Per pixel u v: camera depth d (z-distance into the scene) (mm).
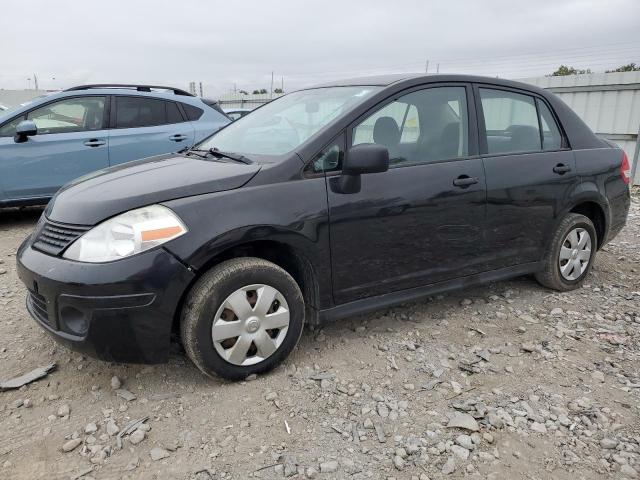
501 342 3330
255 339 2762
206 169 2922
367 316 3676
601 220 4371
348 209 2951
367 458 2248
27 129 5930
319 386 2783
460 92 3568
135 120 6750
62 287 2438
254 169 2814
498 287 4309
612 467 2215
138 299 2441
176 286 2506
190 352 2633
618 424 2494
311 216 2826
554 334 3453
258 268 2705
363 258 3068
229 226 2596
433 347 3242
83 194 2803
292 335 2895
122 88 6766
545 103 4043
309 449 2299
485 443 2350
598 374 2943
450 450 2303
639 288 4375
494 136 3684
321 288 2973
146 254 2441
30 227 6438
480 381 2863
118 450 2285
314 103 3494
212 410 2561
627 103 9156
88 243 2477
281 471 2166
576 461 2248
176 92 7293
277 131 3361
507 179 3609
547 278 4129
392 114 3229
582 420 2523
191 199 2605
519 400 2686
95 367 2957
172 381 2820
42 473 2146
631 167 9211
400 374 2916
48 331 2623
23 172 6133
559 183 3904
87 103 6508
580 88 9750
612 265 5020
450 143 3449
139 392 2719
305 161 2881
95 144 6434
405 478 2135
